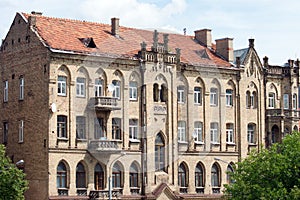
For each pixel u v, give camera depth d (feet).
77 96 316.81
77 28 333.01
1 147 295.07
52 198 306.14
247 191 275.39
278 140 383.86
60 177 311.68
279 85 390.63
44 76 312.71
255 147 376.27
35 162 315.58
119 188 325.01
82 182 316.40
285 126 386.32
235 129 369.09
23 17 328.70
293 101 395.96
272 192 266.57
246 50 379.76
